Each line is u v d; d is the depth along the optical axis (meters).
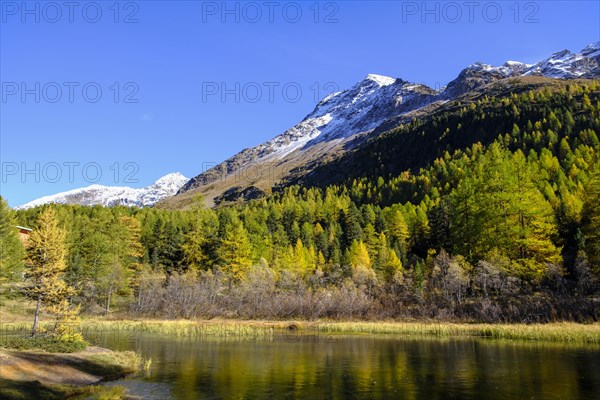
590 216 69.38
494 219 69.94
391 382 25.56
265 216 140.62
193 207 164.50
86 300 77.06
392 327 55.12
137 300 78.75
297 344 43.44
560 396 21.81
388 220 126.50
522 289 61.88
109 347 40.84
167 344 43.38
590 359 31.92
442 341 44.81
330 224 131.88
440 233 92.94
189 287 75.62
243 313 70.94
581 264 58.56
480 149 176.12
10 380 21.56
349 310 67.62
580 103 198.88
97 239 80.31
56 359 27.25
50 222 40.81
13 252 73.56
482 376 26.81
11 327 51.59
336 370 29.44
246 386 24.64
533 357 33.16
